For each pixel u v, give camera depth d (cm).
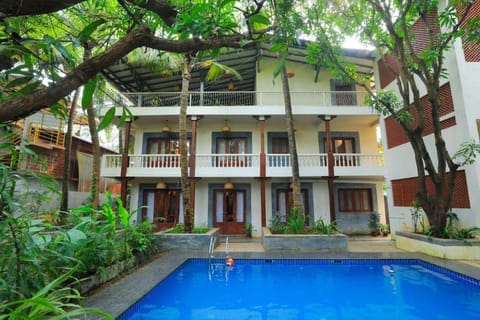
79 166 1248
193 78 1196
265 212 1025
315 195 1114
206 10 185
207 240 692
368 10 651
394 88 935
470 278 450
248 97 1216
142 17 197
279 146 1161
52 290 235
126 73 1081
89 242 372
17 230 226
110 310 302
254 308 379
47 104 125
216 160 1108
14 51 138
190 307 385
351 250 704
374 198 1112
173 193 1126
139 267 513
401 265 584
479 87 667
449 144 707
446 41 563
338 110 1029
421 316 346
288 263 594
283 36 226
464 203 659
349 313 358
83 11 376
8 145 202
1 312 200
